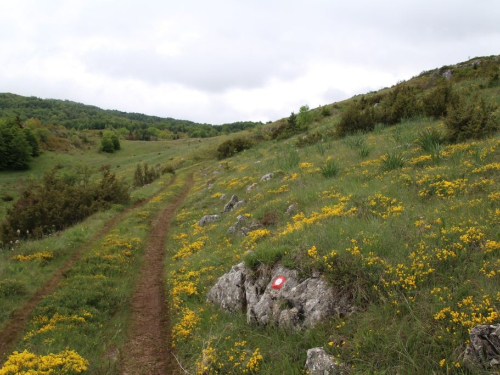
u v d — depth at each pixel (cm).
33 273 1102
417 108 2336
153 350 705
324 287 555
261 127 6975
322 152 1903
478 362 354
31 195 2114
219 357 559
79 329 772
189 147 8738
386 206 807
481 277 463
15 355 594
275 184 1579
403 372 387
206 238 1364
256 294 656
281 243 733
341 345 461
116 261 1232
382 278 522
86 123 19938
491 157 921
